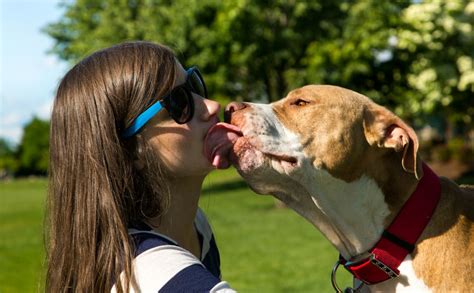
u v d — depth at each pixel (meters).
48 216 2.44
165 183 2.42
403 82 15.42
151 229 2.33
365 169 2.99
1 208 20.73
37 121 53.28
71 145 2.35
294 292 6.46
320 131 3.02
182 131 2.46
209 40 14.80
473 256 2.79
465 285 2.75
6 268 9.00
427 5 14.12
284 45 15.19
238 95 16.78
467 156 20.50
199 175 2.59
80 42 19.05
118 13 17.59
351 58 13.70
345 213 2.99
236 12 14.01
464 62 14.56
